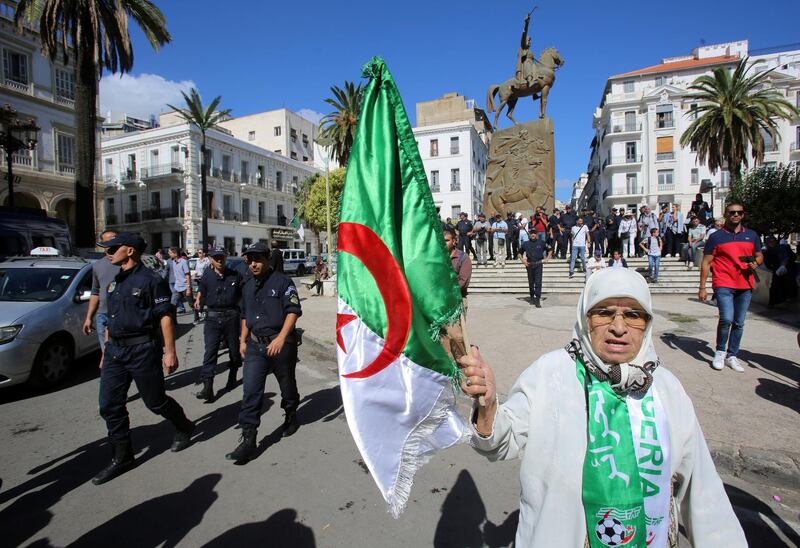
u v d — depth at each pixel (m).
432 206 1.98
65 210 29.23
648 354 1.47
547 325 8.60
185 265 11.51
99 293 5.39
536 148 18.47
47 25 14.76
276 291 4.07
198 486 3.42
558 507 1.37
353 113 28.48
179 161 38.78
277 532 2.82
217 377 6.58
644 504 1.35
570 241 16.02
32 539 2.79
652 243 12.58
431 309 1.89
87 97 15.95
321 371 6.73
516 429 1.46
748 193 23.30
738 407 4.29
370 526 2.86
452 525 2.85
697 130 25.94
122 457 3.64
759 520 2.85
